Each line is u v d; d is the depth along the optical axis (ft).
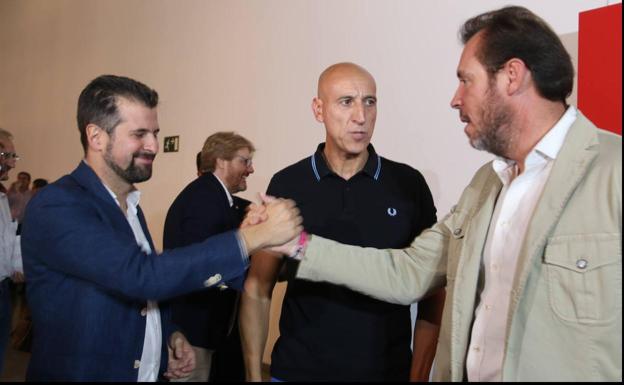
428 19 8.43
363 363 4.36
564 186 3.08
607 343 2.80
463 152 7.96
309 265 4.25
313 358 4.42
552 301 3.01
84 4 17.49
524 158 3.49
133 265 3.40
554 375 2.93
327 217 4.72
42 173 19.43
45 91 19.38
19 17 21.04
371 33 9.30
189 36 13.41
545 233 3.05
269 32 11.25
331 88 4.72
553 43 3.30
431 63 8.38
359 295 4.48
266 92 11.27
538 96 3.32
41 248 3.60
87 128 4.03
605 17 5.64
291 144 10.71
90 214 3.68
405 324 4.69
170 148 13.91
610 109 5.59
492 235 3.60
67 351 3.62
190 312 7.04
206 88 12.84
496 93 3.39
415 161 8.58
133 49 15.33
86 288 3.68
